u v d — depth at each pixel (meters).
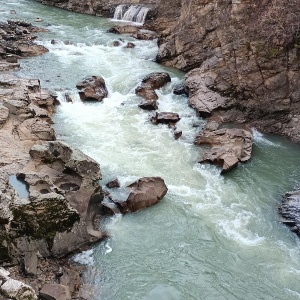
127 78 23.50
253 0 20.55
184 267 12.47
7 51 25.53
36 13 36.91
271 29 20.02
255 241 13.64
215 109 20.70
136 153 17.45
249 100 20.75
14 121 17.22
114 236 13.37
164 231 13.75
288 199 15.44
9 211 11.53
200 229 13.95
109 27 33.25
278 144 19.23
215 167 17.00
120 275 12.05
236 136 18.33
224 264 12.68
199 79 22.25
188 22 25.72
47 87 21.56
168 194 15.41
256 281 12.16
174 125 19.58
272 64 20.00
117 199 14.38
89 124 19.19
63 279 11.52
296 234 14.03
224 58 21.64
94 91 21.28
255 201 15.48
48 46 27.41
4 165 14.36
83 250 12.73
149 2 36.50
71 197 13.28
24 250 11.93
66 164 13.92
